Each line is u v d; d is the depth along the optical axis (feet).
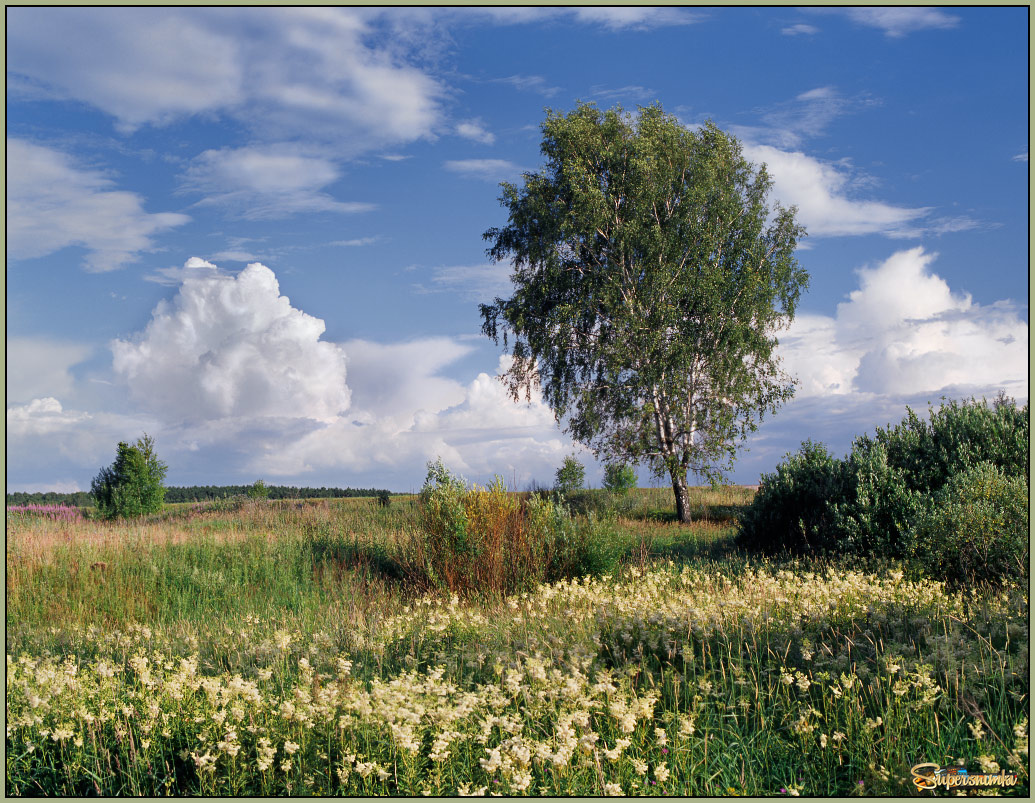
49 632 24.34
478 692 13.55
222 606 31.53
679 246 67.21
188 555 38.27
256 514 57.93
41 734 12.90
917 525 28.35
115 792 11.46
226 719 13.19
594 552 33.17
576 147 69.46
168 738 13.03
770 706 13.05
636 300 67.72
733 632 17.04
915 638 15.84
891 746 11.09
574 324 70.79
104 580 32.99
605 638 17.57
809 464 41.88
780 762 11.30
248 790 11.28
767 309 67.82
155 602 31.07
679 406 67.26
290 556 38.73
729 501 78.95
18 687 14.53
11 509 62.75
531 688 13.66
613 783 10.34
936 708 12.30
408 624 21.26
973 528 25.61
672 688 13.93
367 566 37.63
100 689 14.51
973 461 34.06
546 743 10.94
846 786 10.57
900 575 23.27
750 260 69.67
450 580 31.63
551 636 17.60
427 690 13.17
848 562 31.86
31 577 32.50
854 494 35.88
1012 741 10.89
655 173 66.80
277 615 28.14
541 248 70.23
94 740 12.44
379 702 12.13
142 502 64.59
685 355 65.16
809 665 14.75
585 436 72.28
